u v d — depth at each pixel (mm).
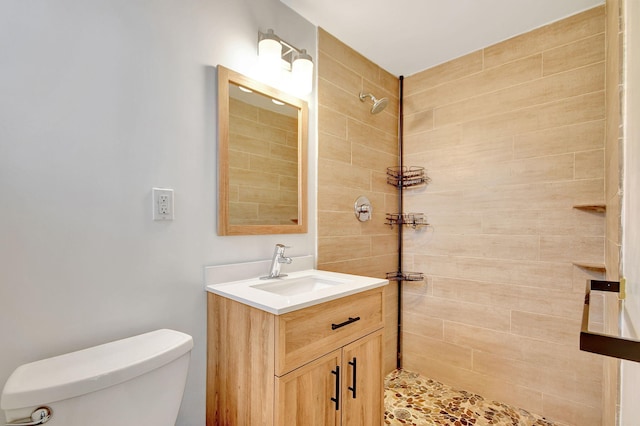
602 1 1607
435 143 2244
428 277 2260
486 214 2004
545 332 1778
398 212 2410
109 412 827
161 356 932
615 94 1070
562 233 1729
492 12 1695
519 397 1857
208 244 1314
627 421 804
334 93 1901
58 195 954
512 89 1911
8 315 874
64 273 964
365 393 1364
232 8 1399
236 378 1155
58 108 954
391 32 1873
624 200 903
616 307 994
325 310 1172
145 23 1138
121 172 1077
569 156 1714
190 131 1255
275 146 1572
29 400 724
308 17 1732
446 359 2156
